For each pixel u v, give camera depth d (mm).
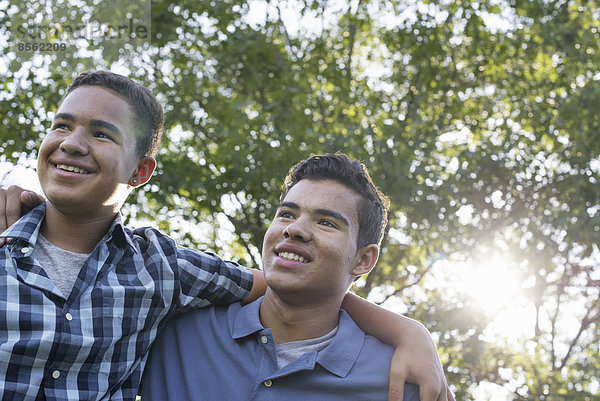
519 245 10648
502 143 10469
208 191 9586
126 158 2418
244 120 9453
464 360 10016
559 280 11398
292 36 11117
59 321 2232
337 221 2453
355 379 2412
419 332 2551
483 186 10367
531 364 10219
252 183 9508
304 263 2393
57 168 2309
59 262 2357
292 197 2492
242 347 2459
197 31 10023
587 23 11023
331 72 10477
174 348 2510
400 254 10898
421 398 2381
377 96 11203
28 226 2332
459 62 11062
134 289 2379
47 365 2213
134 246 2480
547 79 10898
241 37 9953
